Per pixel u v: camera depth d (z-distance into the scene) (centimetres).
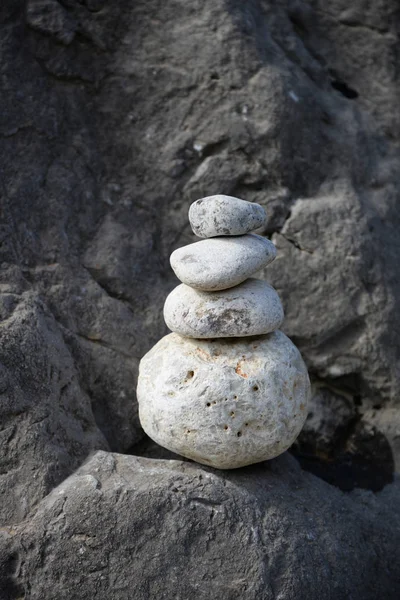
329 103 191
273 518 157
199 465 160
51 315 169
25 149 177
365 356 180
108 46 183
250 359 158
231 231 158
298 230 181
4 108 176
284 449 160
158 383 159
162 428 158
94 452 164
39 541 154
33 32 180
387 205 188
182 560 154
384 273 182
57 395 164
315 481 168
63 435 162
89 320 173
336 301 181
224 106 183
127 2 184
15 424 160
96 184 180
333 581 157
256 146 182
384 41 199
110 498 155
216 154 183
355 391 183
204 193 183
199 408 156
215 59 183
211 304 158
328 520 162
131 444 172
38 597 154
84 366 171
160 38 184
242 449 157
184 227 183
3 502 157
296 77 188
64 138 180
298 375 160
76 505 155
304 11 197
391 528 167
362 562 161
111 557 154
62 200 177
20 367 162
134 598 153
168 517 155
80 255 176
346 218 182
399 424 179
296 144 184
